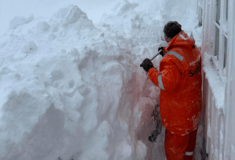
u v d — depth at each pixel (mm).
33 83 1740
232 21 1547
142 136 2846
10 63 2104
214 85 2111
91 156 2033
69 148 1878
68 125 1875
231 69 1603
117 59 2650
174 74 2328
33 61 2080
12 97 1552
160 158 3086
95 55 2471
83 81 2139
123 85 2535
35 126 1579
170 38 2508
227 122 1711
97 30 3012
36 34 2695
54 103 1737
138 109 2801
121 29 3717
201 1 3982
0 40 2654
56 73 2059
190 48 2441
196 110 2600
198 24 4086
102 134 2113
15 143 1458
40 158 1670
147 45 3373
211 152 2514
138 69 2992
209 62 2543
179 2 4605
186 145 2750
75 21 2992
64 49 2281
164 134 3186
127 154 2322
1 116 1475
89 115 2086
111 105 2336
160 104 2703
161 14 4316
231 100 1633
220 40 2152
